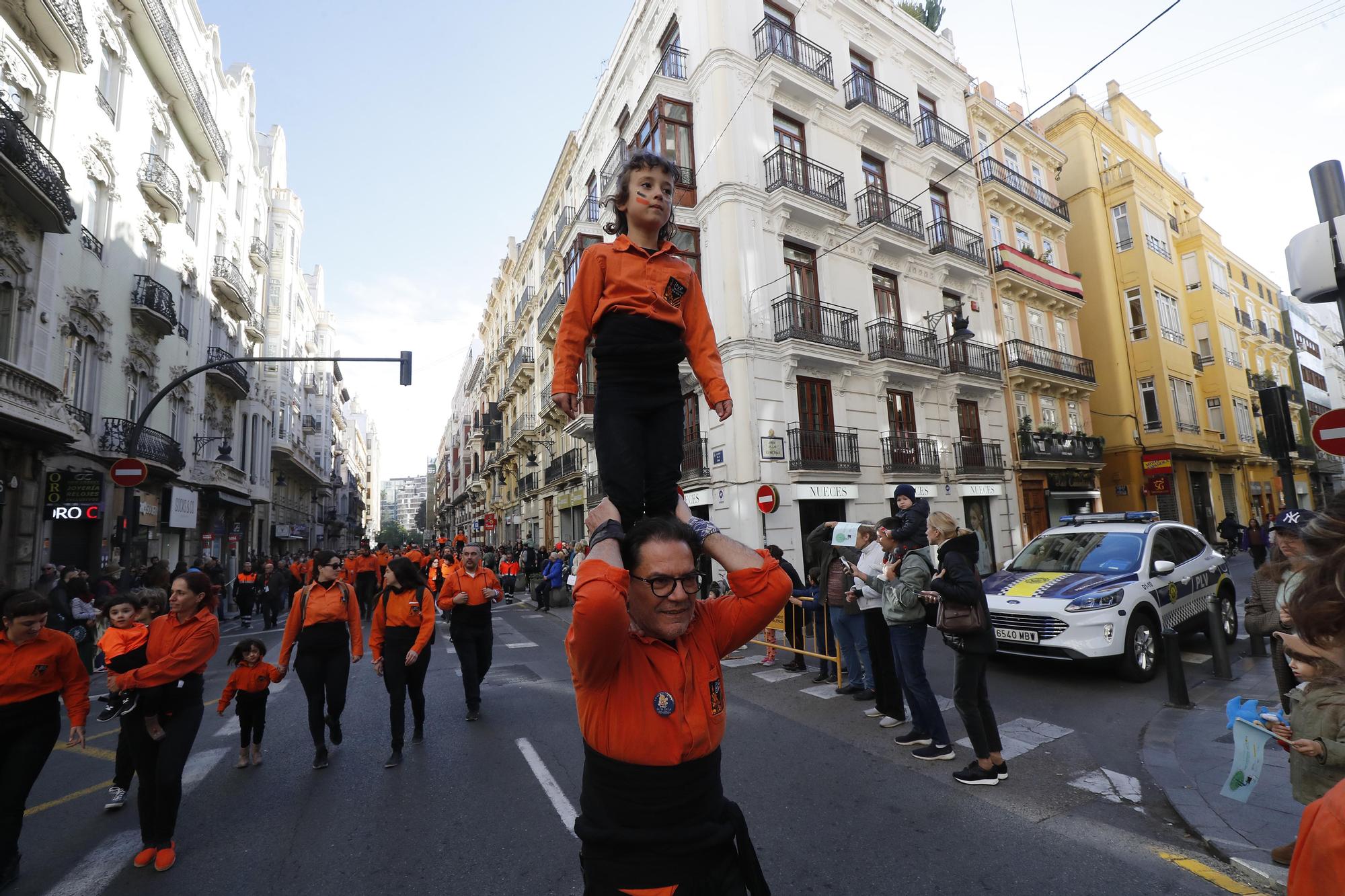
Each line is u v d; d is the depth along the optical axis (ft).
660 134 53.26
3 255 38.75
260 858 12.53
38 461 41.42
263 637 46.26
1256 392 103.09
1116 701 21.25
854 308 57.00
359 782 16.33
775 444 48.60
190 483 67.92
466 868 11.93
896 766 16.43
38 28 41.01
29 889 11.68
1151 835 12.54
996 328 70.08
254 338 97.96
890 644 19.93
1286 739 8.72
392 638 18.30
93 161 48.93
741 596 5.92
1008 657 27.78
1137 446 79.46
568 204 89.71
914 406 59.98
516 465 130.21
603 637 4.88
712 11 52.85
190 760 18.39
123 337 53.47
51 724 12.45
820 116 57.47
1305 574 5.38
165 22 56.75
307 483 160.97
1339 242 13.37
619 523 5.92
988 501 65.26
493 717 21.93
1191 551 29.30
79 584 33.32
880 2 64.23
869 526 22.47
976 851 12.01
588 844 5.40
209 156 70.23
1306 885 3.48
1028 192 78.23
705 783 5.44
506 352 134.00
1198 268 94.38
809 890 10.88
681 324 6.53
